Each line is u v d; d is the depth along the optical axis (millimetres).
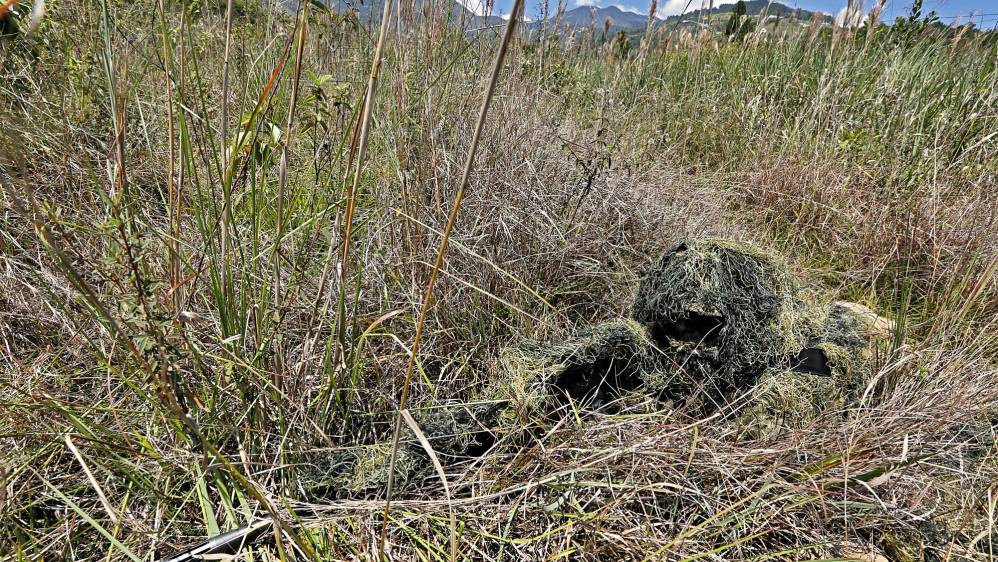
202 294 1812
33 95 2211
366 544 1383
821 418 1719
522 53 3600
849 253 3359
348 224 1453
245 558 1302
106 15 1265
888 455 1562
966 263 2795
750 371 1849
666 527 1486
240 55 2312
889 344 2146
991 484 1533
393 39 2326
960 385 1907
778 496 1498
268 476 1552
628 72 5672
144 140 2488
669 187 3598
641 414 1732
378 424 1785
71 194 2107
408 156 2471
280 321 1654
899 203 3479
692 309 1812
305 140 2504
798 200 3795
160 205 2301
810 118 4691
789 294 1997
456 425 1664
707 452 1569
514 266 2426
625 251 2859
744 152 4699
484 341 2162
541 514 1483
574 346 1851
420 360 1979
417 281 2191
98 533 1408
